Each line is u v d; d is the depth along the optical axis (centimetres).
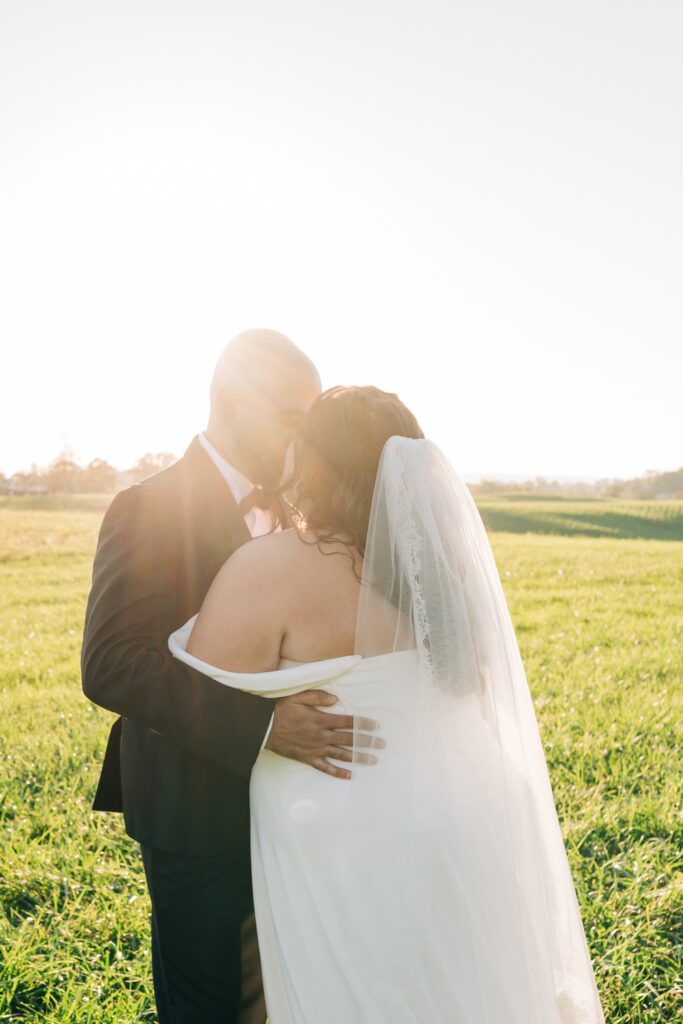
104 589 231
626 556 1820
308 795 214
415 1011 200
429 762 211
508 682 228
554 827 240
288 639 216
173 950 248
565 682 709
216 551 250
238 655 215
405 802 208
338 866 208
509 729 228
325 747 213
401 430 229
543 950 214
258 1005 260
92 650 226
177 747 241
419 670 215
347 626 217
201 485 257
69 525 2269
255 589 215
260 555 218
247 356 260
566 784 479
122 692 218
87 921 349
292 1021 216
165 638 234
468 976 203
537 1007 207
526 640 909
